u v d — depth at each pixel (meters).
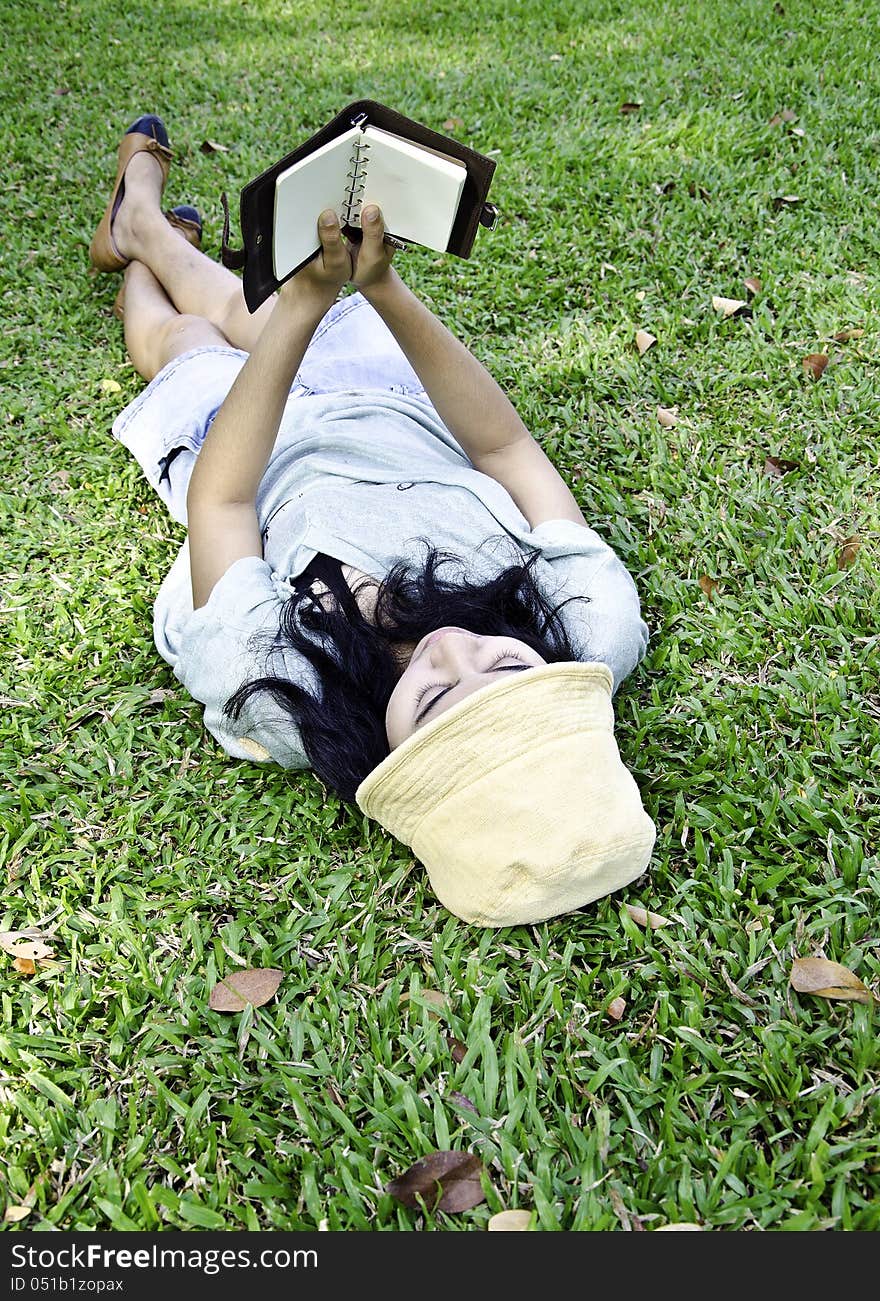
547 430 2.98
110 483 2.91
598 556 2.11
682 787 2.09
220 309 3.07
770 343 3.25
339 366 2.70
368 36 5.48
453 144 1.79
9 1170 1.58
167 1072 1.71
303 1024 1.76
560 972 1.80
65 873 2.02
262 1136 1.62
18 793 2.16
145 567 2.69
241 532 2.16
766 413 2.97
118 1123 1.64
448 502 2.14
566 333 3.32
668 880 1.93
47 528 2.80
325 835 2.06
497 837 1.71
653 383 3.10
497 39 5.29
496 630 1.93
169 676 2.40
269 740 2.05
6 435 3.10
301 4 6.00
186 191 4.10
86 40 5.51
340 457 2.29
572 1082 1.65
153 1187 1.54
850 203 3.75
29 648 2.46
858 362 3.14
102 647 2.46
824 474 2.78
